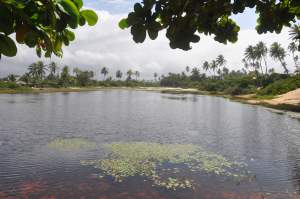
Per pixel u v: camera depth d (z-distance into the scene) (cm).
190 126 2591
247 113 3722
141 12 192
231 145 1786
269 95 6369
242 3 230
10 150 1538
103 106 4497
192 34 226
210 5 228
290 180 1127
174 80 16700
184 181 1095
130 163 1312
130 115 3362
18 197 934
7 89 9244
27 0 139
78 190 995
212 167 1279
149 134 2120
